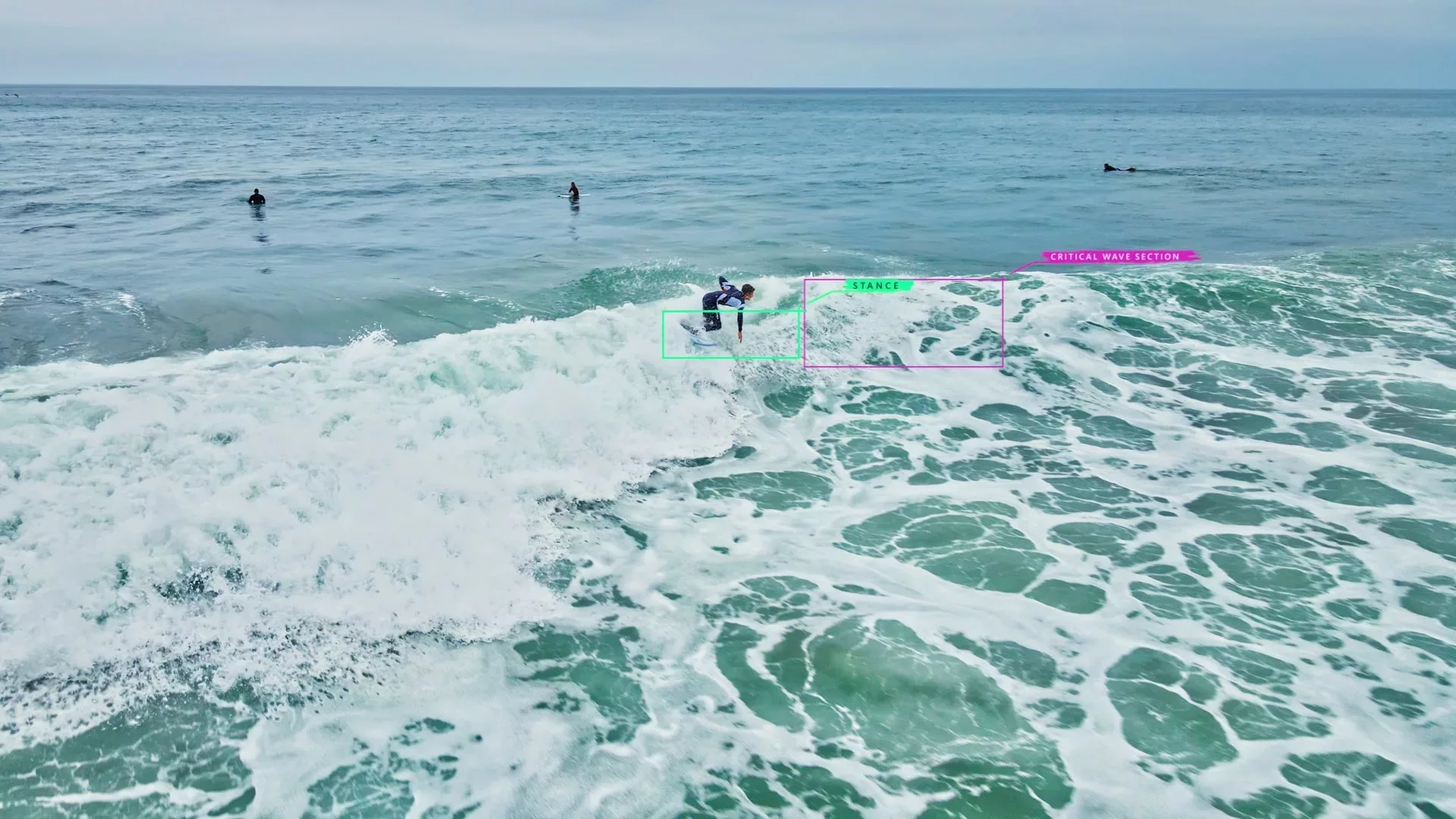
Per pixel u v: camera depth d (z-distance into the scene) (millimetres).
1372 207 25375
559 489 8070
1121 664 6051
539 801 4867
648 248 17859
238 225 20188
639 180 32219
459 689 5727
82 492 6348
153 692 5484
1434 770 5086
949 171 36281
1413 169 37406
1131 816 4793
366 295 13227
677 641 6277
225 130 66812
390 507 6980
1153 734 5398
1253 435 9844
